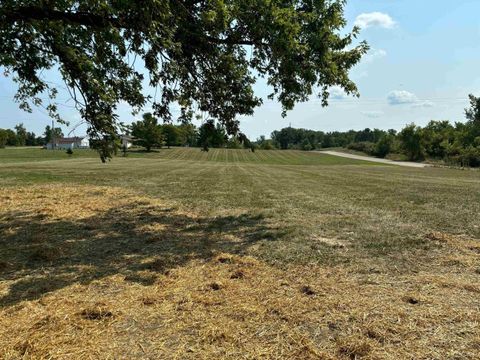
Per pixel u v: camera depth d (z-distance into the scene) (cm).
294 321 296
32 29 640
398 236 581
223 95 795
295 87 775
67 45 653
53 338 269
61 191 1155
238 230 636
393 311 312
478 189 1352
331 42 738
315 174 2416
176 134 8106
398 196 1115
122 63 677
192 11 666
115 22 558
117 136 671
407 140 6938
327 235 593
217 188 1350
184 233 613
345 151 9806
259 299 339
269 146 11081
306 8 754
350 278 395
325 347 259
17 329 282
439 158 6631
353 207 889
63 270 421
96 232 614
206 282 384
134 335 276
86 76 629
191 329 285
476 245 523
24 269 425
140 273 412
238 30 700
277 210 848
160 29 552
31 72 721
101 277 398
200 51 709
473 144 5634
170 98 802
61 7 527
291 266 436
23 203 903
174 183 1522
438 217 746
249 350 256
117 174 1953
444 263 444
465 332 277
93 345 261
